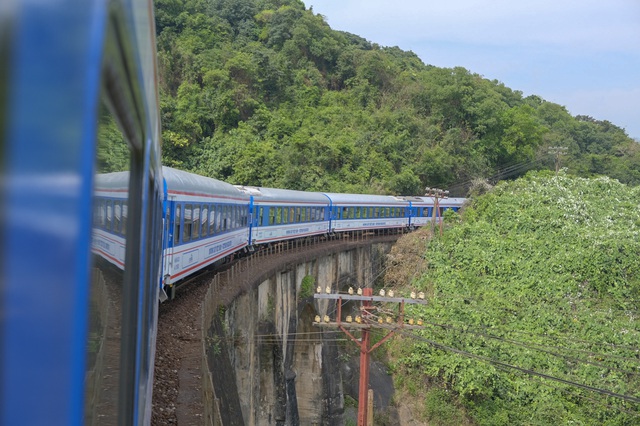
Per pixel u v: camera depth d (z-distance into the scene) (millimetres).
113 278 1901
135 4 1921
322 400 29891
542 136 68062
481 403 23734
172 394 10852
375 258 41750
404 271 36031
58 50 935
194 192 18125
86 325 1192
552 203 35438
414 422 24906
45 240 914
